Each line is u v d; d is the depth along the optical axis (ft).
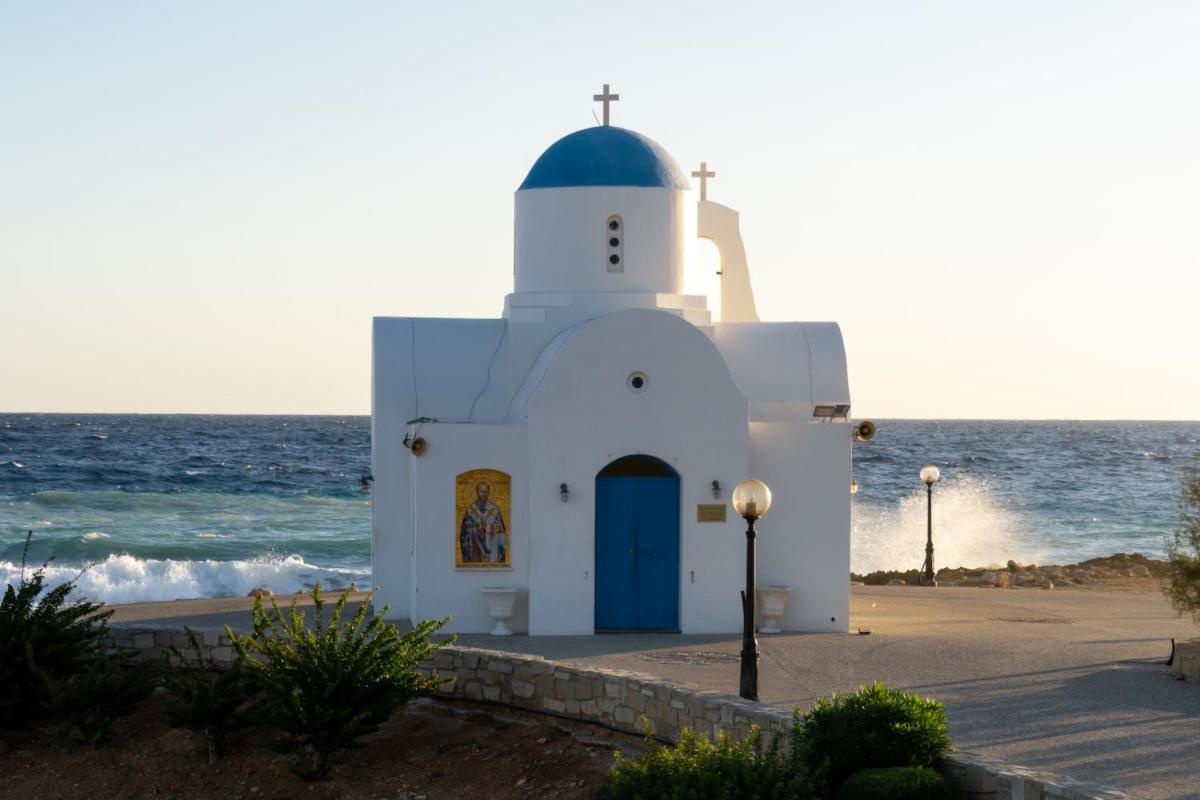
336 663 57.67
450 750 58.44
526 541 79.05
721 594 78.84
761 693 60.29
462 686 62.23
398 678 58.59
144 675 65.92
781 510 80.07
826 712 45.88
